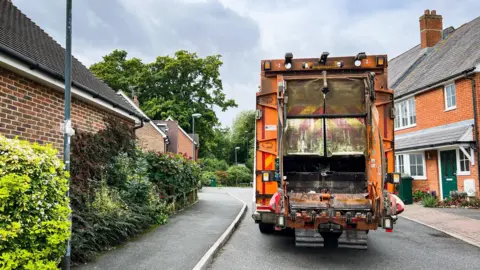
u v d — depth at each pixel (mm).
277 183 6750
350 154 7020
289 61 7340
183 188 13594
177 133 38469
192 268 5711
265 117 7273
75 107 8547
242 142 74625
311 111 7270
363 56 7156
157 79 46531
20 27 9102
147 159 11742
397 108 21438
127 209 8312
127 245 7172
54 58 8820
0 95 6215
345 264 6367
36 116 7133
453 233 9164
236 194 24656
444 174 16531
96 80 11875
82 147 8195
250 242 8180
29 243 4168
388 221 5805
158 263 5945
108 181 8992
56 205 4488
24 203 4078
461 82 15406
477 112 14453
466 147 14734
